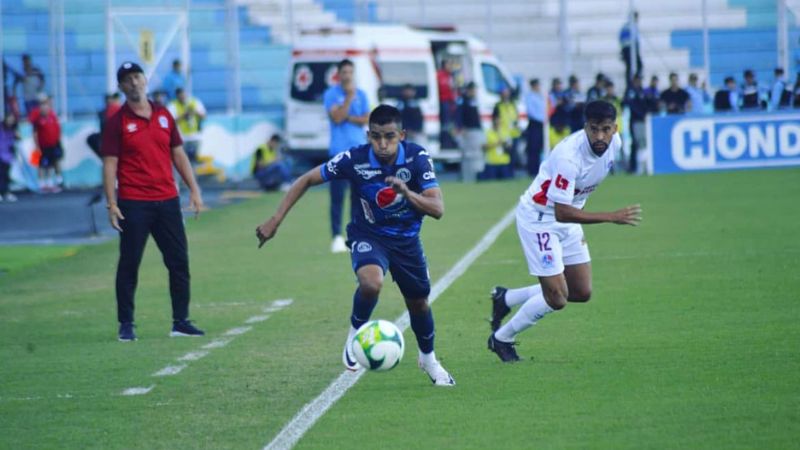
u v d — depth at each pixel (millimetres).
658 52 92438
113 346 27641
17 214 63688
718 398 19859
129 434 19125
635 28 83438
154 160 28578
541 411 19516
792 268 34656
